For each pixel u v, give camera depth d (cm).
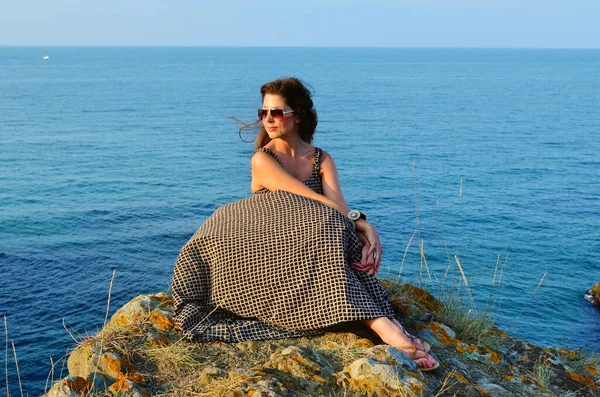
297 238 369
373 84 18712
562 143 7775
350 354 338
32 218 3844
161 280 2789
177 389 315
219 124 9162
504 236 3638
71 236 3462
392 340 354
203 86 17350
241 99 13388
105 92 15025
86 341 356
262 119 410
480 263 3052
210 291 381
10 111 10600
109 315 2367
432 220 3912
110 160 6075
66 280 2738
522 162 6319
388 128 8912
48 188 4753
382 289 378
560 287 2783
